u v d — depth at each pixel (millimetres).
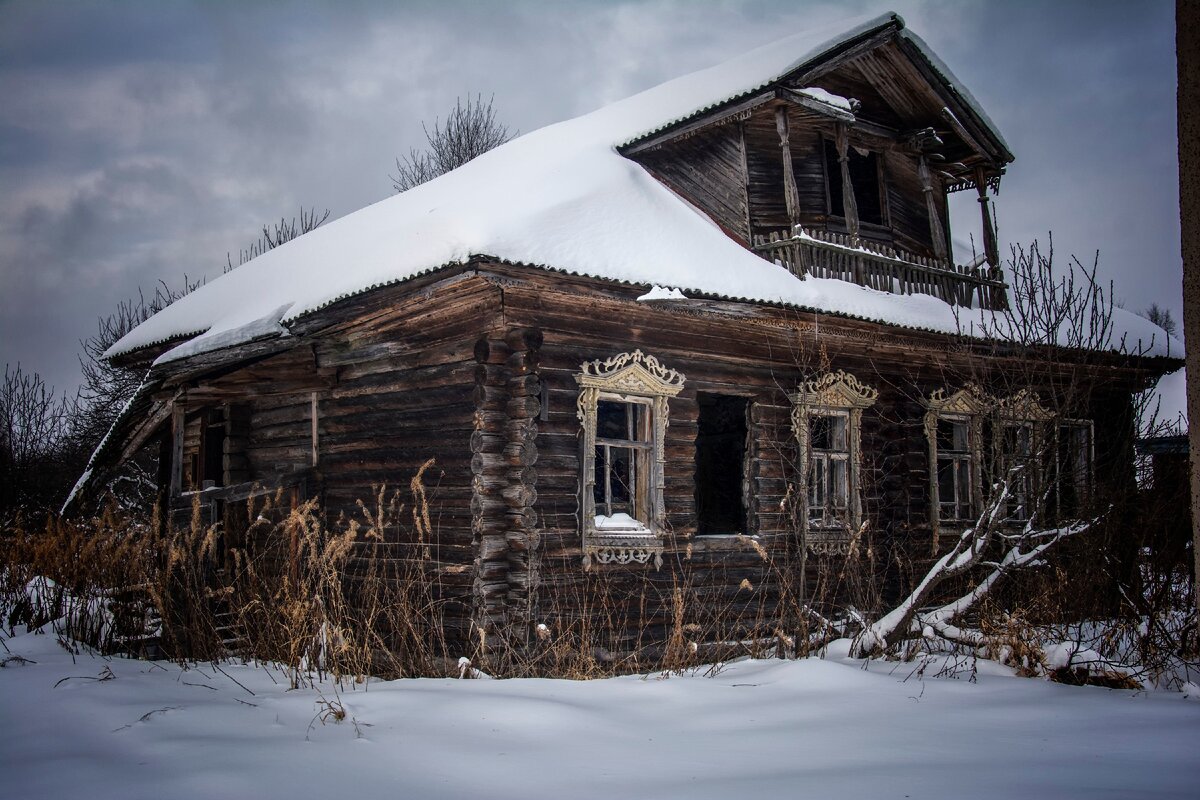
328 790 3881
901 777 4039
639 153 11289
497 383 8125
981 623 7680
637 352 8891
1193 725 5195
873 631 7742
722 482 13477
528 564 7898
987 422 11844
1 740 4883
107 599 8516
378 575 8977
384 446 9203
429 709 5371
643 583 8688
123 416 11766
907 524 10828
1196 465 4289
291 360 10133
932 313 10688
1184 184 4309
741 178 10789
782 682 6395
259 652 7512
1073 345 8711
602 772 4176
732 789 3859
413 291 8039
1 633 8195
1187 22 4320
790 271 9961
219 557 10906
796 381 10281
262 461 11156
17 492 21328
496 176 10961
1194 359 4266
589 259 7926
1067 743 4770
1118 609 7570
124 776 4070
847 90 11484
